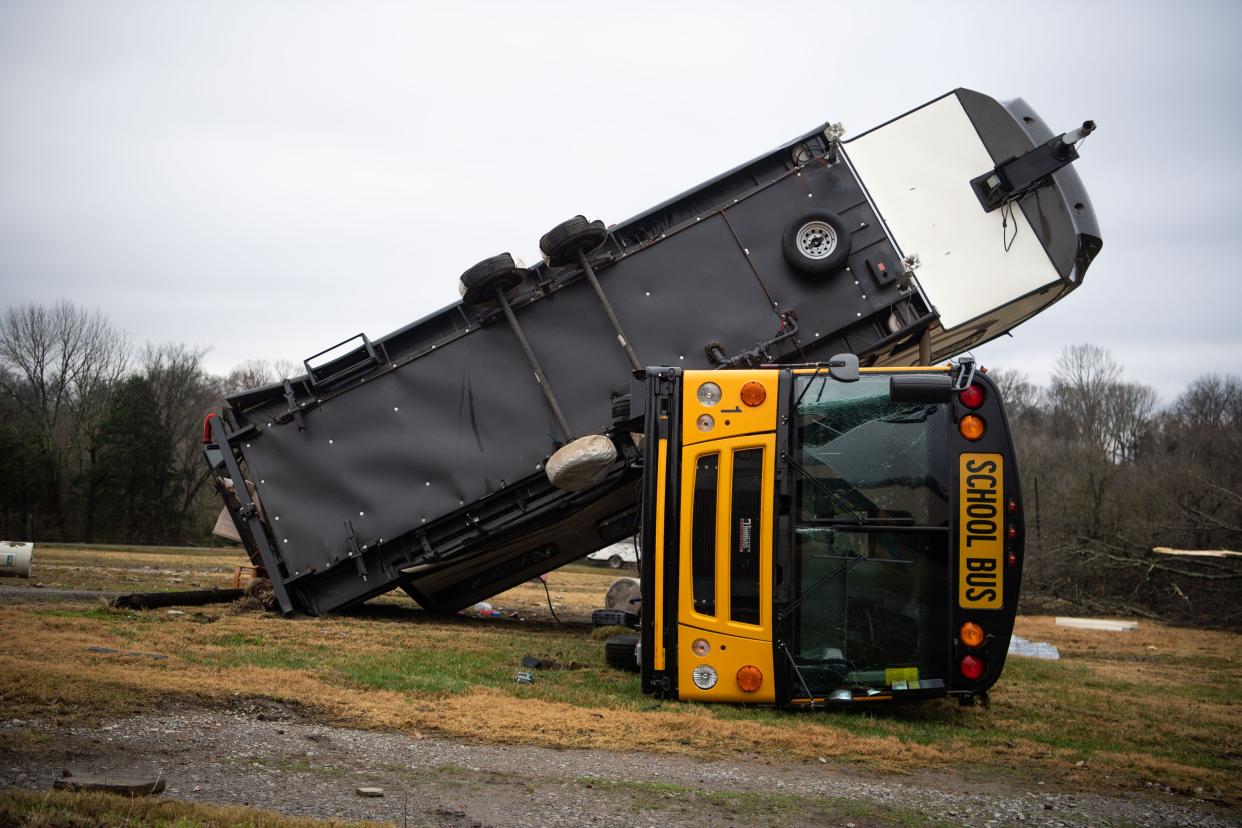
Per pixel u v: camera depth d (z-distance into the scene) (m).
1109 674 13.85
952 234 13.37
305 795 5.49
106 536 58.09
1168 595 30.44
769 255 13.59
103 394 61.38
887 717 9.05
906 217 13.46
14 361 59.56
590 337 13.70
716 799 6.01
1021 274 13.19
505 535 14.46
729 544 8.96
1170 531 35.38
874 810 6.00
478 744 7.09
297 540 14.18
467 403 13.98
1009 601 8.78
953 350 15.30
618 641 11.00
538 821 5.33
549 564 16.48
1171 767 7.62
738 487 9.00
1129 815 6.23
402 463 14.08
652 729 7.83
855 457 8.97
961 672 8.73
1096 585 32.31
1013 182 13.22
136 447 58.28
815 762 7.23
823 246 13.38
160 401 61.72
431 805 5.49
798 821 5.66
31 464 55.25
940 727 8.80
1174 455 47.44
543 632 14.59
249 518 14.28
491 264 13.30
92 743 6.15
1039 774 7.25
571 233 13.20
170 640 10.67
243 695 7.82
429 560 14.06
